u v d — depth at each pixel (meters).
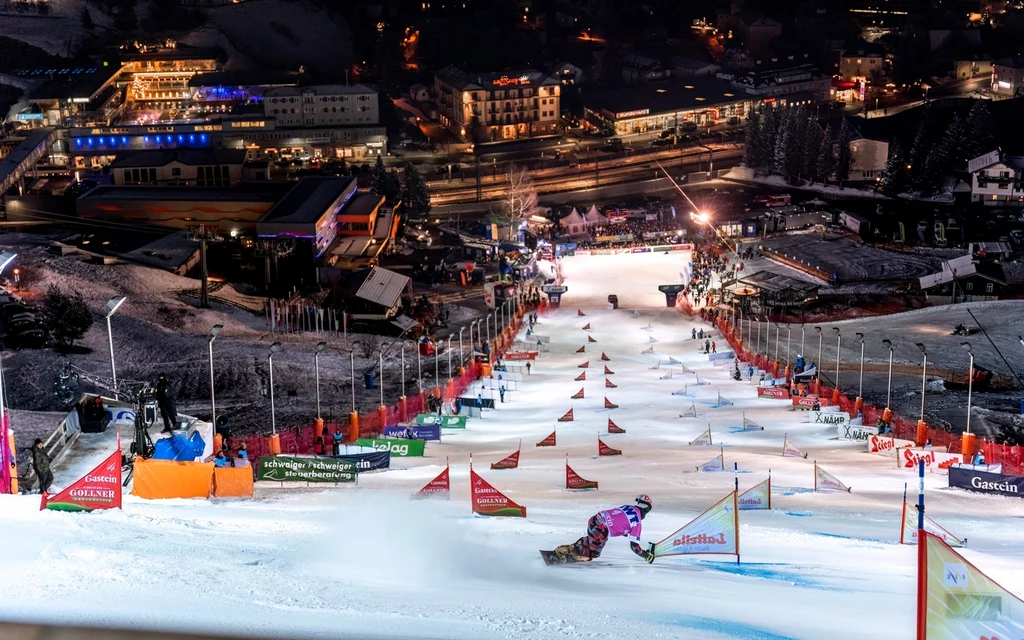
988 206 145.62
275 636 11.98
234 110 183.75
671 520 23.81
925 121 168.25
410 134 190.50
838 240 128.62
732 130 193.25
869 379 73.12
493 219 137.00
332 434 48.88
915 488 35.28
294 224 114.31
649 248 128.00
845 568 18.19
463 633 12.38
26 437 44.25
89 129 168.25
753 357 77.75
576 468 38.25
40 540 18.20
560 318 101.19
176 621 12.67
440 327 99.19
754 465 39.19
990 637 10.82
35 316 74.88
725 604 14.56
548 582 16.02
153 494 26.75
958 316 90.19
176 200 124.62
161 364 69.50
